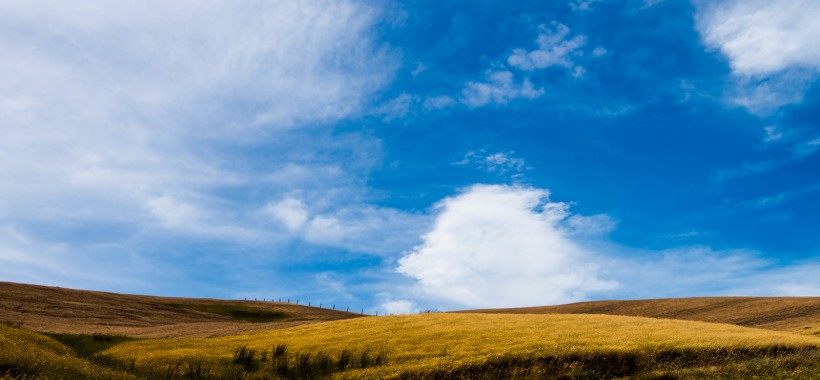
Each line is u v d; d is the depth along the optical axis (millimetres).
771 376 28594
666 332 40312
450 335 43250
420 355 37531
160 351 41844
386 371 34688
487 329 45344
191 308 133875
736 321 82125
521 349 36125
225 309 138500
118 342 47469
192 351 41625
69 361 30812
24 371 25750
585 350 34719
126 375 31594
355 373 35000
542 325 46469
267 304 154875
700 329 42344
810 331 51688
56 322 81688
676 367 32000
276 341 46500
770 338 36375
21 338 34594
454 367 34000
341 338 45656
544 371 32750
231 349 43094
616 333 40375
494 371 33344
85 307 103812
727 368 30328
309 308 153250
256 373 36469
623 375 31906
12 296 101500
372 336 45406
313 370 36562
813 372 28391
